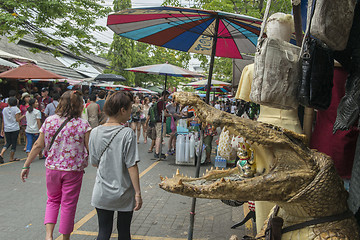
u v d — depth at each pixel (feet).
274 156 4.54
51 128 10.70
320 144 7.46
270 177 4.44
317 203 4.45
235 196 4.48
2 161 25.84
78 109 11.12
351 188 5.14
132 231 12.98
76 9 40.01
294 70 4.69
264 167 4.89
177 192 4.61
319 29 4.08
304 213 4.69
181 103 4.80
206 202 16.76
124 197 9.14
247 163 5.30
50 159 10.70
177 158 26.48
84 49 44.06
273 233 5.00
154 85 104.12
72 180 10.69
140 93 74.38
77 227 13.34
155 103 30.66
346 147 6.96
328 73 4.67
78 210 15.39
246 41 13.65
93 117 31.83
